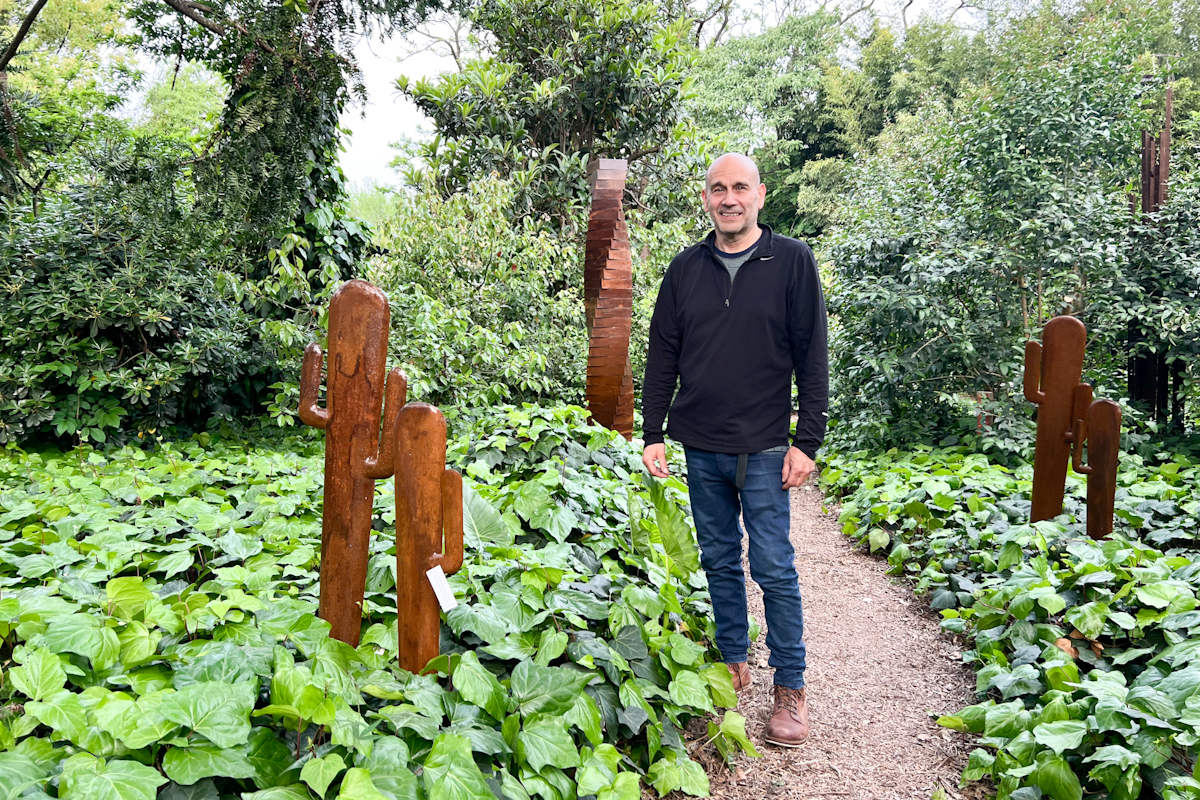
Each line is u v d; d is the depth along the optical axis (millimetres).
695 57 10492
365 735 1704
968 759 2541
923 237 7305
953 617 3564
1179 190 7113
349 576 2094
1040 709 2479
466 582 2543
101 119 7199
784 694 2711
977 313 7105
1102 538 3666
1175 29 21391
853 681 3184
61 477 4570
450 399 6367
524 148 10188
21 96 5773
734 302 2627
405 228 7305
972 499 4547
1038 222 6566
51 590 2281
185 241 5074
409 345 6145
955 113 8914
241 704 1637
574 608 2504
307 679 1719
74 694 1640
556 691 2076
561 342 7629
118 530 3021
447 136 10109
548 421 4375
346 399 2064
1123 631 2803
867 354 7301
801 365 2635
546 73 10414
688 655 2623
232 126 4508
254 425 7184
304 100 4504
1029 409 6785
